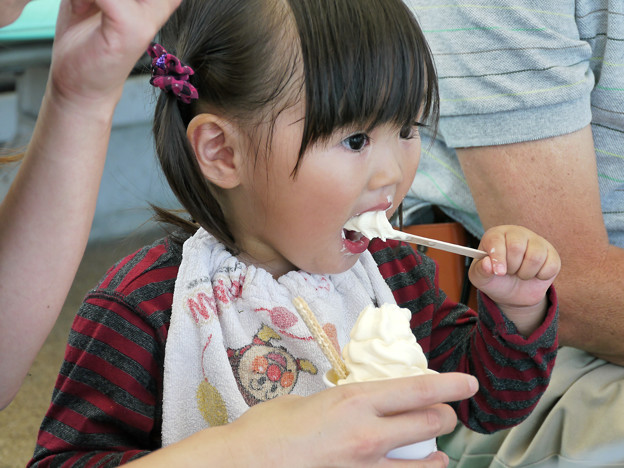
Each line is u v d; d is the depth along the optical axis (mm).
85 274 3215
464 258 1637
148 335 1174
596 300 1481
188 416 1142
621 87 1557
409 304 1377
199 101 1147
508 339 1244
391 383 812
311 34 1051
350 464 783
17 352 944
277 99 1062
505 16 1471
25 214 881
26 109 3088
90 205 902
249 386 1163
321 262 1169
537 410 1510
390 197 1136
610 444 1388
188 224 1344
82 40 765
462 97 1518
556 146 1483
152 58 1147
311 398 829
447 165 1687
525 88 1468
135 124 3455
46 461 1119
